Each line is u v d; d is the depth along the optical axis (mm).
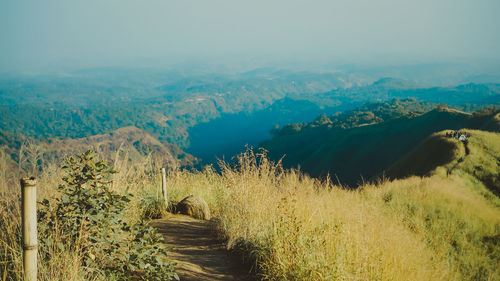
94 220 2717
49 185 3344
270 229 4113
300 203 4414
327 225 3840
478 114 76562
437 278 4270
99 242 2723
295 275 3229
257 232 4242
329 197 5152
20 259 2543
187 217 6316
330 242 3504
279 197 4742
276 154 116250
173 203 6789
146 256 2922
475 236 7723
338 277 3012
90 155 2922
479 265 6070
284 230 3787
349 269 3197
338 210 4730
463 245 6961
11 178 3113
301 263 3250
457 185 16438
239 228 4551
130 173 5246
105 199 2895
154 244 3035
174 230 5328
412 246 4965
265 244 3934
